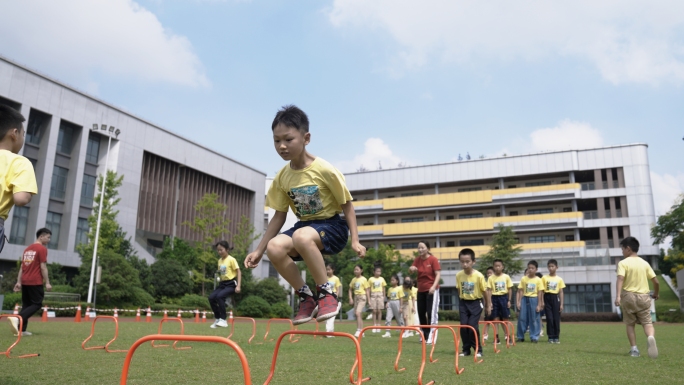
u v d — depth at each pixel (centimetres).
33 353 608
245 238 4194
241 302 3350
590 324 2688
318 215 348
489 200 5072
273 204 371
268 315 3334
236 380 445
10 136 334
